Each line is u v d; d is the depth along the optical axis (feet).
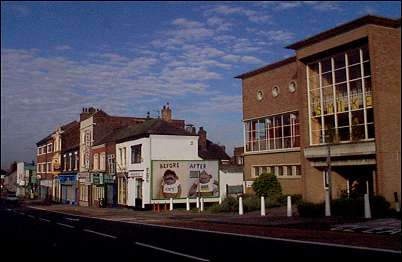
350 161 82.33
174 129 133.08
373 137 78.95
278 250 39.96
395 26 78.89
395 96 77.61
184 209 118.73
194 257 37.70
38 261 37.91
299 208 72.79
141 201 126.31
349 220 62.34
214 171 134.31
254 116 113.91
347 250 38.52
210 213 95.14
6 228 72.02
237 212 92.17
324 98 89.20
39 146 257.75
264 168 110.52
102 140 161.99
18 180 323.16
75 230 67.31
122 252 42.14
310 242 44.52
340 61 86.84
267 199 93.66
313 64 92.48
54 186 220.84
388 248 38.96
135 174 131.23
